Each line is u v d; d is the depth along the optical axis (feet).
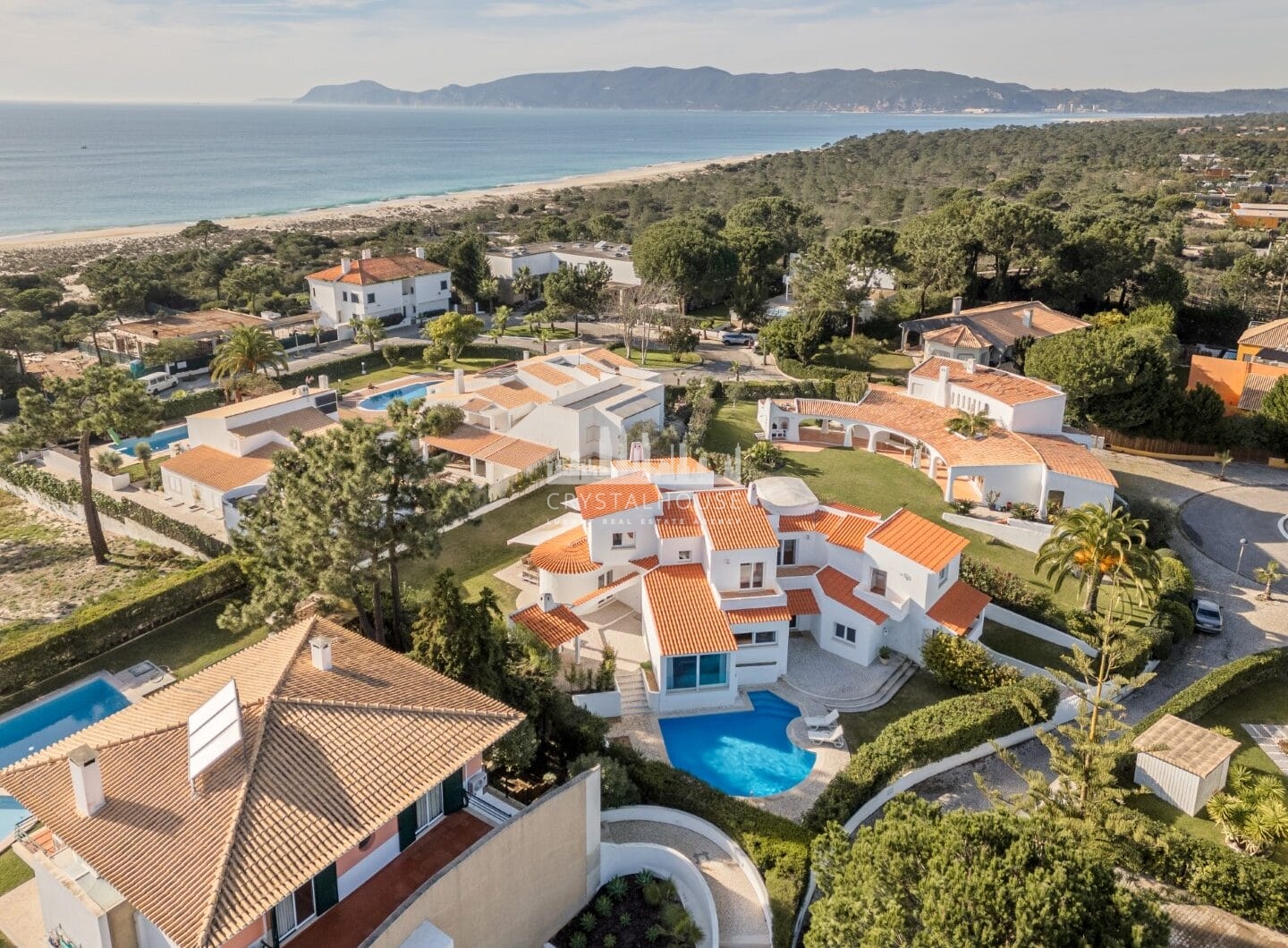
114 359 317.01
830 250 356.59
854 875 78.95
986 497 204.95
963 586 157.17
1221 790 122.93
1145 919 73.61
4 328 297.94
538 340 360.07
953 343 296.30
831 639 153.17
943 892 71.92
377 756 85.25
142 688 141.38
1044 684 133.69
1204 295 406.41
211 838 74.79
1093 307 381.40
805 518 164.04
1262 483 237.45
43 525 206.59
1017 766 105.70
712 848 106.83
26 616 165.58
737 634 142.41
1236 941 98.58
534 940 90.74
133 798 79.92
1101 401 243.40
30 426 174.09
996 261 386.93
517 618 140.77
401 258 395.55
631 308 329.93
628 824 110.63
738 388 280.92
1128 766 125.80
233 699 87.15
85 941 79.05
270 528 140.05
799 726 133.18
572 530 171.42
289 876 72.43
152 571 183.21
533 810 85.97
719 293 391.24
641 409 237.04
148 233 652.07
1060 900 70.79
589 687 134.10
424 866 84.84
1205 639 165.48
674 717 135.13
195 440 217.77
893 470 227.20
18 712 135.74
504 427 232.12
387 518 128.06
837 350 323.37
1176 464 248.73
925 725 124.98
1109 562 154.20
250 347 268.00
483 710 94.63
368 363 329.72
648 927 93.15
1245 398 267.80
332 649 102.83
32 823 93.40
